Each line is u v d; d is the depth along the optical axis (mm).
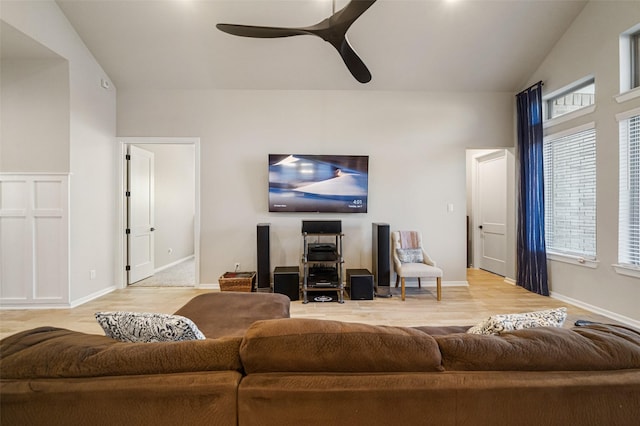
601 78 3131
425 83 4176
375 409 792
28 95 3320
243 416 782
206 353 860
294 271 3818
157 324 1071
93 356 843
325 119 4262
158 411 786
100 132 3848
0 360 839
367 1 1927
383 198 4332
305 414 787
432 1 3193
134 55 3721
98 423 785
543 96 3883
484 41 3619
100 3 3170
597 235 3197
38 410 785
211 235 4219
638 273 2789
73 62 3396
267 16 3279
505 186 4879
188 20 3348
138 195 4633
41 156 3338
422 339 879
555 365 843
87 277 3645
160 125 4176
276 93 4230
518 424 799
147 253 4922
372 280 3756
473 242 5656
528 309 3371
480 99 4344
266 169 4238
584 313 3195
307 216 4254
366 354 833
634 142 2893
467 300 3707
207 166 4211
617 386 803
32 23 2918
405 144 4320
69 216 3365
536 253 3967
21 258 3346
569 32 3482
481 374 822
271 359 828
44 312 3221
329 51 3719
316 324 902
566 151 3646
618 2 2955
